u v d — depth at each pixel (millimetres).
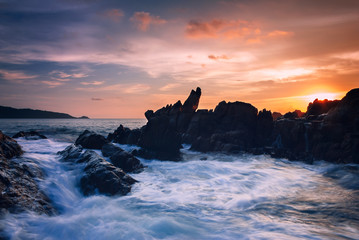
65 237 7656
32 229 7922
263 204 10875
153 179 15148
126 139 29359
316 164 20328
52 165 13344
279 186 14023
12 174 10258
